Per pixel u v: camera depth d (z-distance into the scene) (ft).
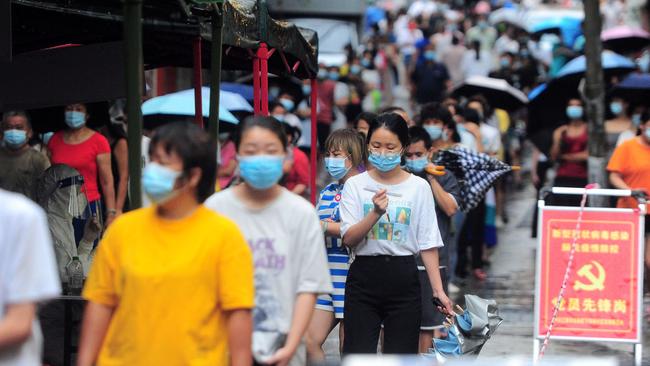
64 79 66.59
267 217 41.16
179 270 36.27
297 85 137.39
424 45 209.36
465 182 70.49
